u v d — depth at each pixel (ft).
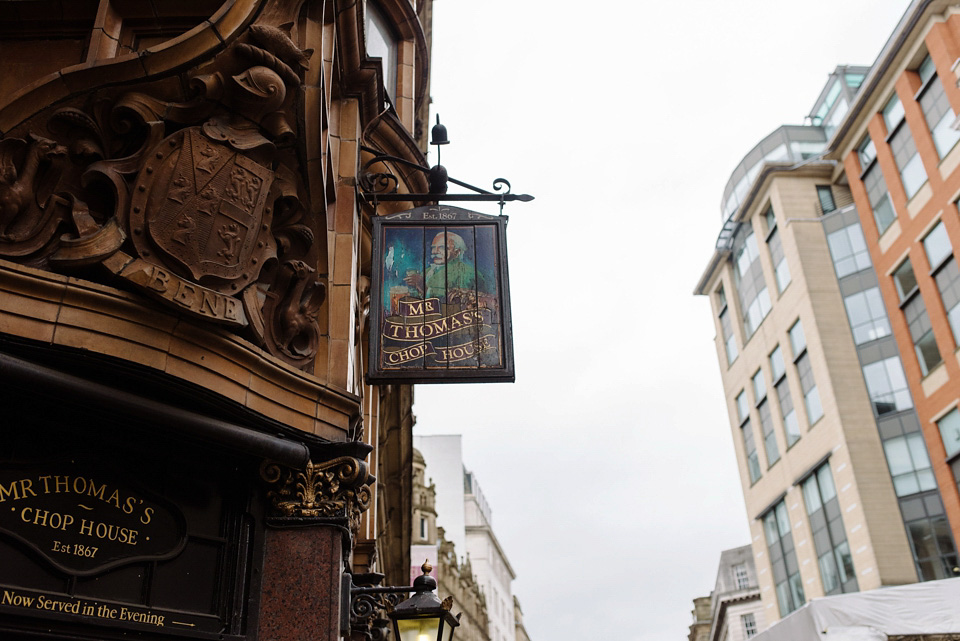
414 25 39.75
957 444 93.56
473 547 252.21
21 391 14.94
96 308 15.56
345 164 25.04
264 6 19.02
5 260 15.12
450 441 228.84
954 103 92.63
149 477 17.28
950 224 94.22
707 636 235.61
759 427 132.98
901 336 104.06
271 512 18.79
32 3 17.94
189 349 16.76
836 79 149.69
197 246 17.26
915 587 30.58
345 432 20.06
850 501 103.30
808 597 113.91
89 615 15.20
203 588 17.44
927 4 96.73
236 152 18.11
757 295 134.51
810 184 127.75
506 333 23.32
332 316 21.61
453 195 26.73
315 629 17.88
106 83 16.99
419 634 20.26
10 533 14.80
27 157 15.98
